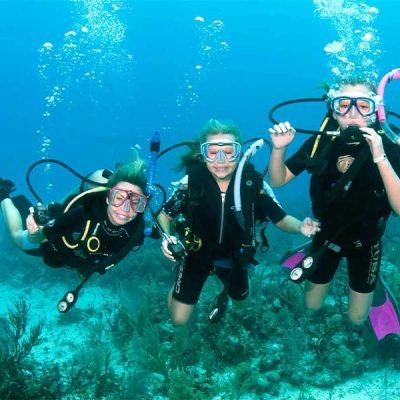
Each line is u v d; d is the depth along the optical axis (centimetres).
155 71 3884
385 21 3177
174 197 240
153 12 3419
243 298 266
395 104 3353
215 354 277
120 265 427
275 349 276
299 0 3170
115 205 221
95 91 3447
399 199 204
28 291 425
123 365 290
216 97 4169
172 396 241
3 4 3020
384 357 274
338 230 226
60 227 225
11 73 3675
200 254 246
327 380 259
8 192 277
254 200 230
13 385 253
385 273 362
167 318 317
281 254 448
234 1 3281
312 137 229
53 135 3684
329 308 306
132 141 3709
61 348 320
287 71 4100
